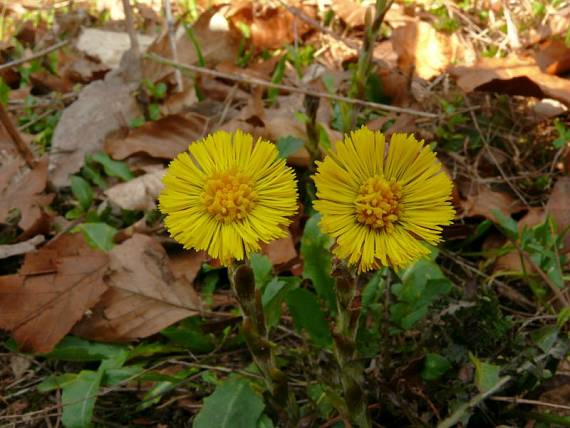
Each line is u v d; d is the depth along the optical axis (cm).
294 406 12
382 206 8
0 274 18
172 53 26
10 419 14
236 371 13
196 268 17
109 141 21
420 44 27
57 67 31
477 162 21
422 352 13
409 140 9
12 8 42
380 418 13
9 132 19
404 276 15
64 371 16
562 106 23
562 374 14
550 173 21
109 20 37
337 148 9
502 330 13
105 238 18
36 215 19
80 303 15
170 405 14
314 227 15
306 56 29
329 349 14
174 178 9
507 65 23
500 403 13
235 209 9
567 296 16
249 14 31
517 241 17
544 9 31
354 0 33
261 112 21
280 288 14
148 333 15
